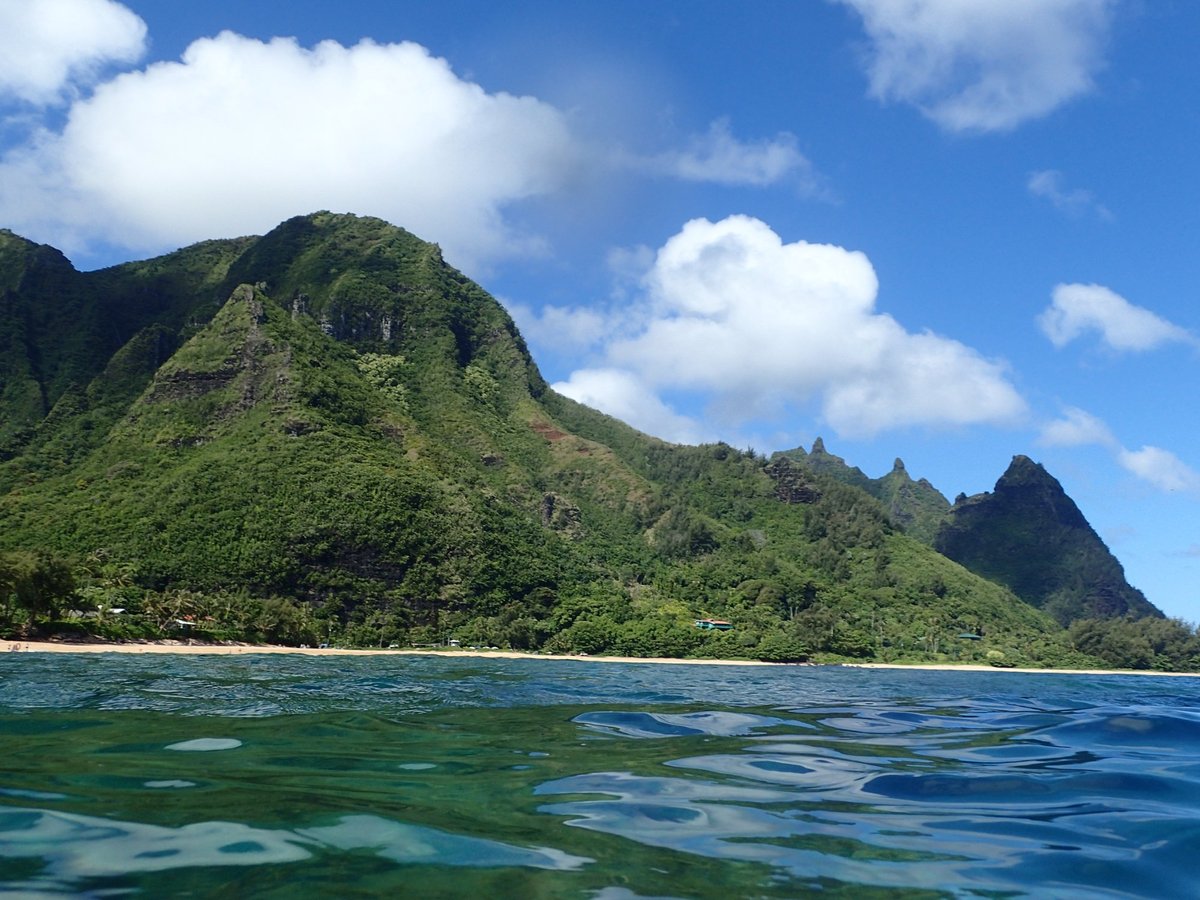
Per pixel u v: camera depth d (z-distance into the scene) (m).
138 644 95.31
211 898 5.95
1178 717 16.95
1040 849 7.77
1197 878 7.03
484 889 6.29
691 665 127.44
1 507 179.62
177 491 176.25
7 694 21.19
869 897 6.43
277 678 34.50
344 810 8.54
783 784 10.73
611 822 8.50
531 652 151.00
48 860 6.69
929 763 12.41
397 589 169.25
